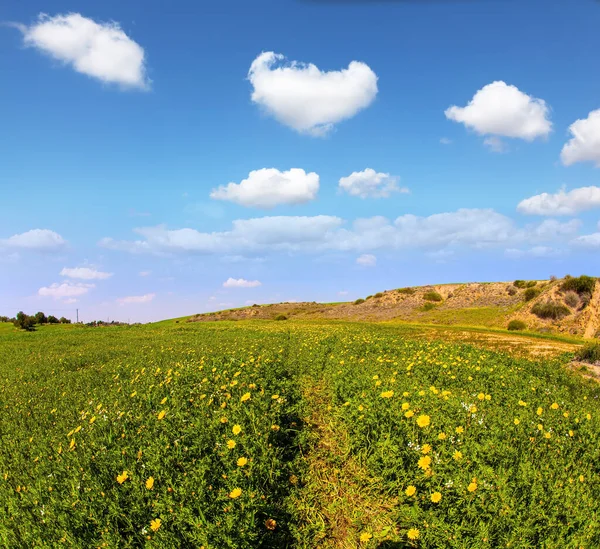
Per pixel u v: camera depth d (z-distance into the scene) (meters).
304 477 5.66
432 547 4.15
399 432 5.93
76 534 4.20
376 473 5.58
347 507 5.11
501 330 28.30
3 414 8.91
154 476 4.76
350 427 6.66
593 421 6.89
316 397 8.99
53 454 6.00
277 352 13.88
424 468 4.86
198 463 4.98
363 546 4.50
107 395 8.95
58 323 62.47
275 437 6.07
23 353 21.36
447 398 7.13
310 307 78.50
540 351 17.66
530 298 39.72
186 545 4.02
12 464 6.03
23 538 4.20
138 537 4.16
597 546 3.77
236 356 12.59
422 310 50.12
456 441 5.45
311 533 4.71
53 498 4.59
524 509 4.16
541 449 5.49
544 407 7.75
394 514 4.88
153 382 9.29
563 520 4.10
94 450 5.46
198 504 4.27
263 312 77.75
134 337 27.80
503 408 7.44
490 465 4.96
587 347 15.44
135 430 6.12
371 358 12.60
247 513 4.27
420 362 11.22
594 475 5.02
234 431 5.38
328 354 14.11
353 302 66.31
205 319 74.62
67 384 11.67
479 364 12.16
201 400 7.17
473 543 3.91
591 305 31.30
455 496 4.43
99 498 4.46
